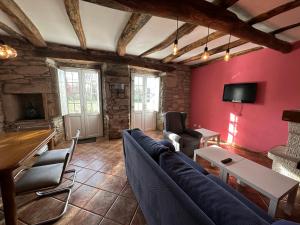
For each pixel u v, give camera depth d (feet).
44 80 10.34
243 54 11.50
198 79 15.93
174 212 2.72
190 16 5.58
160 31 8.13
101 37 9.22
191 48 10.18
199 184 3.02
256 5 5.83
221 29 6.56
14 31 8.23
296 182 5.07
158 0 5.02
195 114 16.57
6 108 9.75
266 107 10.32
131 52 12.26
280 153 7.87
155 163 3.88
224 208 2.40
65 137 12.92
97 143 12.23
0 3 5.20
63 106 11.87
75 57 10.92
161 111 16.25
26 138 6.22
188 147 9.40
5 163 4.12
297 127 7.20
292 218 5.33
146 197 4.39
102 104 14.16
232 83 12.38
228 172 5.82
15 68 9.62
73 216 5.19
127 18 6.90
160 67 14.44
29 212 5.30
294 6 5.60
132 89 15.05
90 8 6.12
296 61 8.77
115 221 5.03
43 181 4.80
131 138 5.84
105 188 6.66
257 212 3.78
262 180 5.15
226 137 13.33
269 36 7.72
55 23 7.47
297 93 8.82
